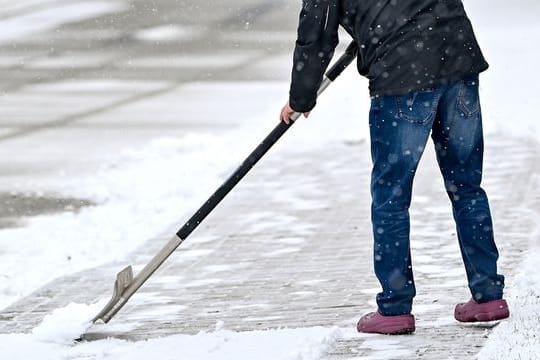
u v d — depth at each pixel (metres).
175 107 43.84
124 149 35.22
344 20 14.82
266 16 76.88
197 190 28.80
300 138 35.06
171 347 14.96
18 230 25.78
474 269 15.27
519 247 20.14
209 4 83.88
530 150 30.39
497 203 24.17
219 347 14.82
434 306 16.61
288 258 20.81
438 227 22.44
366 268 19.66
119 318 17.09
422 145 14.77
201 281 19.42
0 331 17.12
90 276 20.58
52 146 36.75
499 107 37.84
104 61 58.12
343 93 44.31
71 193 29.59
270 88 47.91
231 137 36.50
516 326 14.77
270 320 16.48
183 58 58.41
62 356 14.99
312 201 26.16
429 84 14.54
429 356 13.93
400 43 14.50
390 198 14.89
